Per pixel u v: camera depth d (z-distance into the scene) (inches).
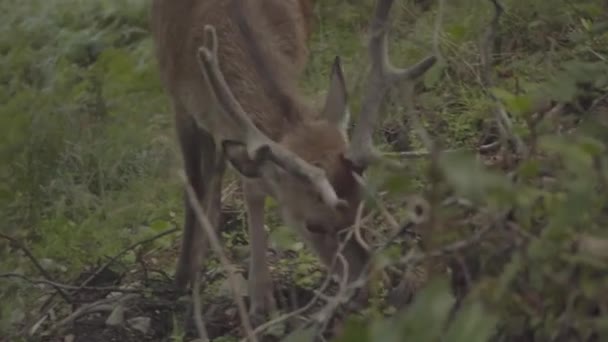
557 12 501.4
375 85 379.9
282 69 434.9
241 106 422.6
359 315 345.7
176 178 536.1
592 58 444.1
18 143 535.8
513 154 350.0
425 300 259.3
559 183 286.5
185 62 448.1
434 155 271.6
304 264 441.4
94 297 446.9
